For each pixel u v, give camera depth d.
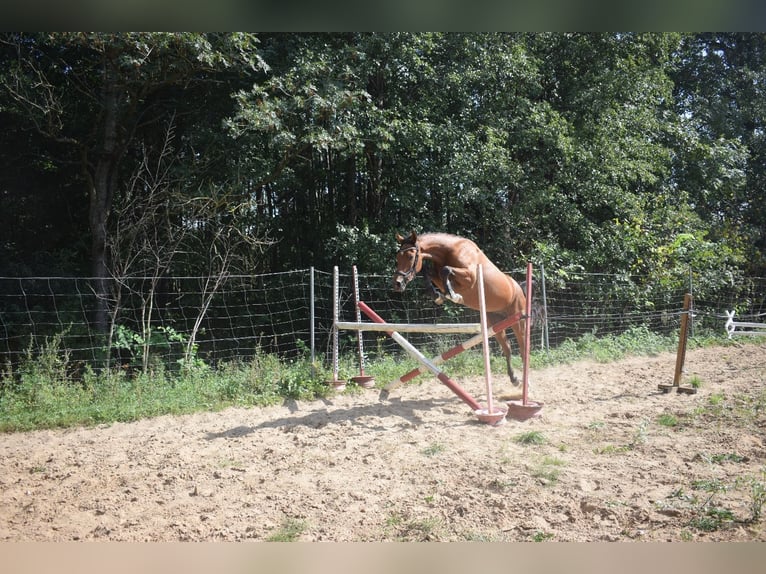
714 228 17.61
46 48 12.10
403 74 13.08
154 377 8.64
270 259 14.52
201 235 12.86
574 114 14.80
